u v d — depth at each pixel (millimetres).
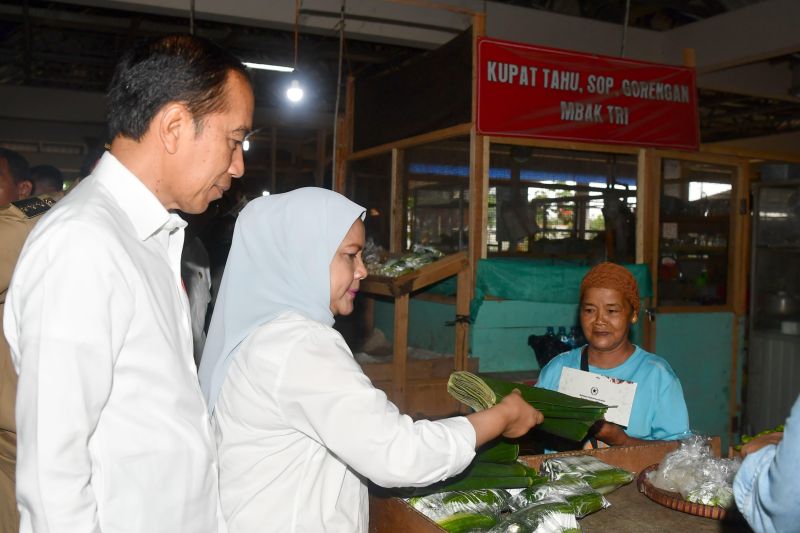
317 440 1227
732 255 4707
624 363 2154
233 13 5027
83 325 1034
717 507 1493
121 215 1185
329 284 1319
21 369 1028
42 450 997
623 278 2121
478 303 3809
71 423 1011
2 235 1585
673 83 4414
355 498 1332
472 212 3861
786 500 946
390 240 4867
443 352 4258
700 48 5848
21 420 1018
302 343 1220
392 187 4844
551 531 1350
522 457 1757
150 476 1147
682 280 4602
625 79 4242
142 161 1208
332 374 1194
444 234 4297
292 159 8469
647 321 4289
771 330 5078
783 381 4957
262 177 8234
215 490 1259
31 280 1058
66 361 1015
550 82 4020
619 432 1974
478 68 3842
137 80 1180
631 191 4414
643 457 1860
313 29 5273
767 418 5062
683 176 4566
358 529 1331
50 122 7750
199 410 1243
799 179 4844
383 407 1208
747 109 8062
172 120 1181
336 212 1317
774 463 972
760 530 1022
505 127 3896
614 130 4215
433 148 4441
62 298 1033
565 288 3893
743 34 5500
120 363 1126
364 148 5285
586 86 4121
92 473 1080
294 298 1310
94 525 1041
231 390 1275
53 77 7715
